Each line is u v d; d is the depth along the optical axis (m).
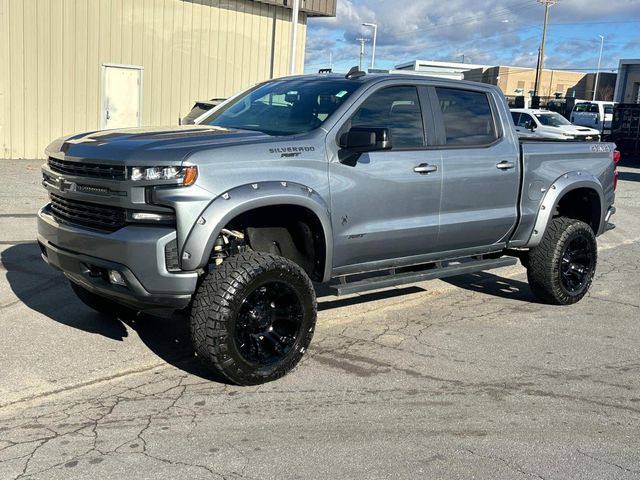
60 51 16.58
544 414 4.35
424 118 5.62
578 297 6.89
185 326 5.79
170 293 4.21
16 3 15.75
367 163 5.10
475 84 6.14
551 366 5.21
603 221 7.25
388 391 4.63
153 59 18.22
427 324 6.16
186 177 4.14
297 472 3.53
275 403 4.38
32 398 4.31
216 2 19.14
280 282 4.55
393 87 5.44
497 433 4.06
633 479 3.58
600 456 3.82
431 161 5.54
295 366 4.85
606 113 32.09
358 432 4.01
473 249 6.18
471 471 3.60
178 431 3.95
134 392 4.47
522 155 6.30
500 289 7.55
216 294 4.30
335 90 5.30
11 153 16.31
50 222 4.77
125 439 3.83
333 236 4.94
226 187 4.29
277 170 4.57
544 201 6.51
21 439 3.79
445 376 4.93
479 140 6.03
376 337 5.75
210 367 4.45
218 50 19.50
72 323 5.71
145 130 4.95
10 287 6.55
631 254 9.84
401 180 5.31
